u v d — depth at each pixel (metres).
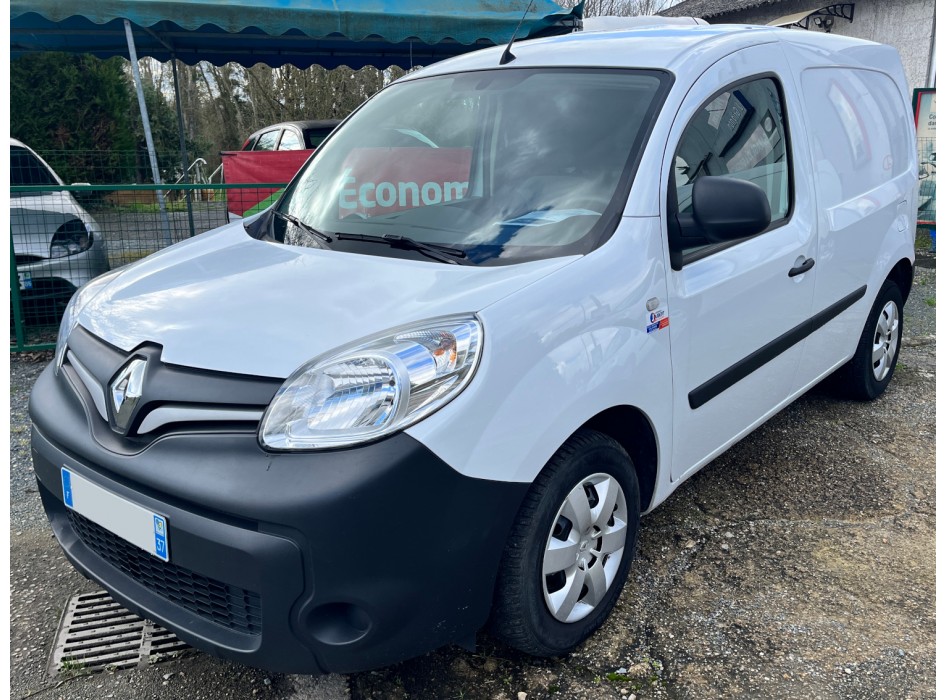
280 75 20.34
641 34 3.10
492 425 1.93
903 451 3.81
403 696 2.26
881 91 4.15
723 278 2.69
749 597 2.68
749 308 2.85
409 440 1.81
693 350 2.59
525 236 2.41
